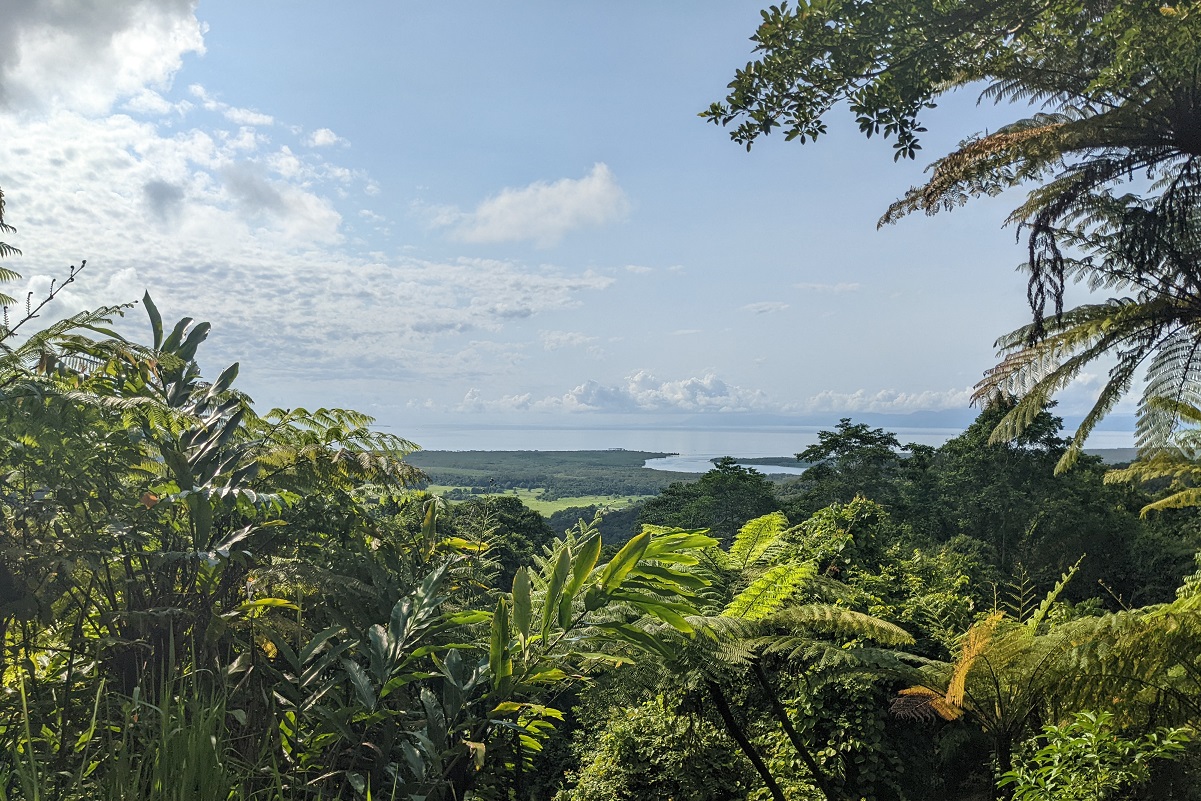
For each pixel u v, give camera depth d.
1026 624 6.86
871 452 35.47
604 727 7.97
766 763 7.19
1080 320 6.53
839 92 4.15
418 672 3.12
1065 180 5.05
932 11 3.76
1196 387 6.70
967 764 8.16
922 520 32.81
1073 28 4.00
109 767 1.88
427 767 2.79
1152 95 4.14
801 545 8.66
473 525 7.20
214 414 3.77
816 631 6.27
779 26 3.96
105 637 3.00
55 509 2.88
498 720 3.23
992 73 4.57
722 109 4.29
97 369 3.61
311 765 2.94
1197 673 5.56
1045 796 4.41
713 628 5.16
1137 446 8.30
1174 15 3.58
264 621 3.13
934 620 8.41
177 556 2.89
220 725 2.04
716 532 36.00
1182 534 25.88
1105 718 4.50
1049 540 27.81
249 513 3.37
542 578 4.86
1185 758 5.19
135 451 3.44
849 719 7.46
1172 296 5.50
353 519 3.79
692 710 7.09
